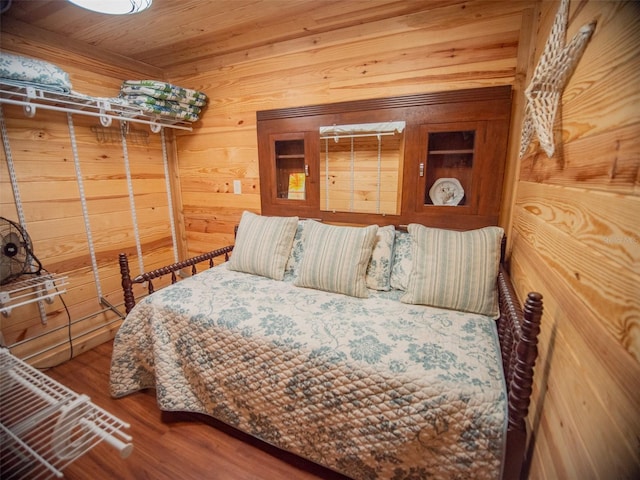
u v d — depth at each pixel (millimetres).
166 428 1525
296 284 1811
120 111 2115
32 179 1863
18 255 1755
